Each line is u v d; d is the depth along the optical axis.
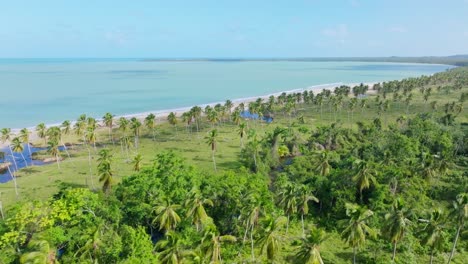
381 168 87.06
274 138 126.19
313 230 47.97
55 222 57.69
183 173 75.44
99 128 177.38
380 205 73.19
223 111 172.88
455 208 56.12
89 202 61.72
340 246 67.88
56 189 97.94
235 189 70.62
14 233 51.22
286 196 67.19
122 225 60.03
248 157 112.44
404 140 106.69
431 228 54.34
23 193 95.69
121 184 74.62
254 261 61.00
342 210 76.06
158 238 70.75
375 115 195.00
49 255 43.97
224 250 62.81
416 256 63.66
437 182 92.06
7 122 193.50
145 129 177.88
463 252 64.62
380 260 60.31
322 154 90.81
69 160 130.25
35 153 140.00
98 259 50.66
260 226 60.28
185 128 179.12
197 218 59.25
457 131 128.88
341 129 139.38
